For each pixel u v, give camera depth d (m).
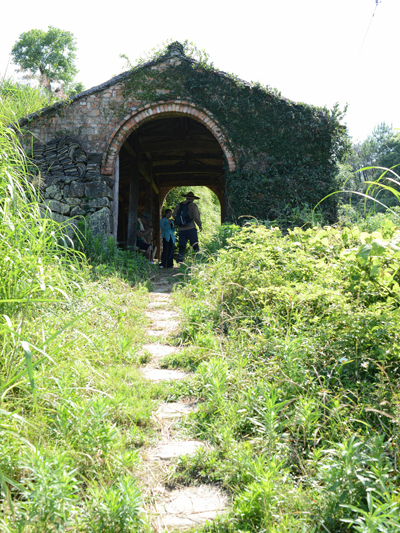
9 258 2.74
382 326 2.85
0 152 3.12
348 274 3.69
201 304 5.01
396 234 3.79
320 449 2.19
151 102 9.64
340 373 2.85
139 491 1.99
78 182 9.21
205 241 10.23
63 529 1.71
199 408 2.94
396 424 2.24
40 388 2.48
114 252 8.22
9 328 2.12
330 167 9.70
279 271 4.64
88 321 4.26
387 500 1.71
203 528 1.88
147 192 15.27
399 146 32.59
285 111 9.60
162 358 3.99
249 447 2.39
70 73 31.94
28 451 2.01
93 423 2.37
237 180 9.55
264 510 1.87
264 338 3.50
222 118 9.64
